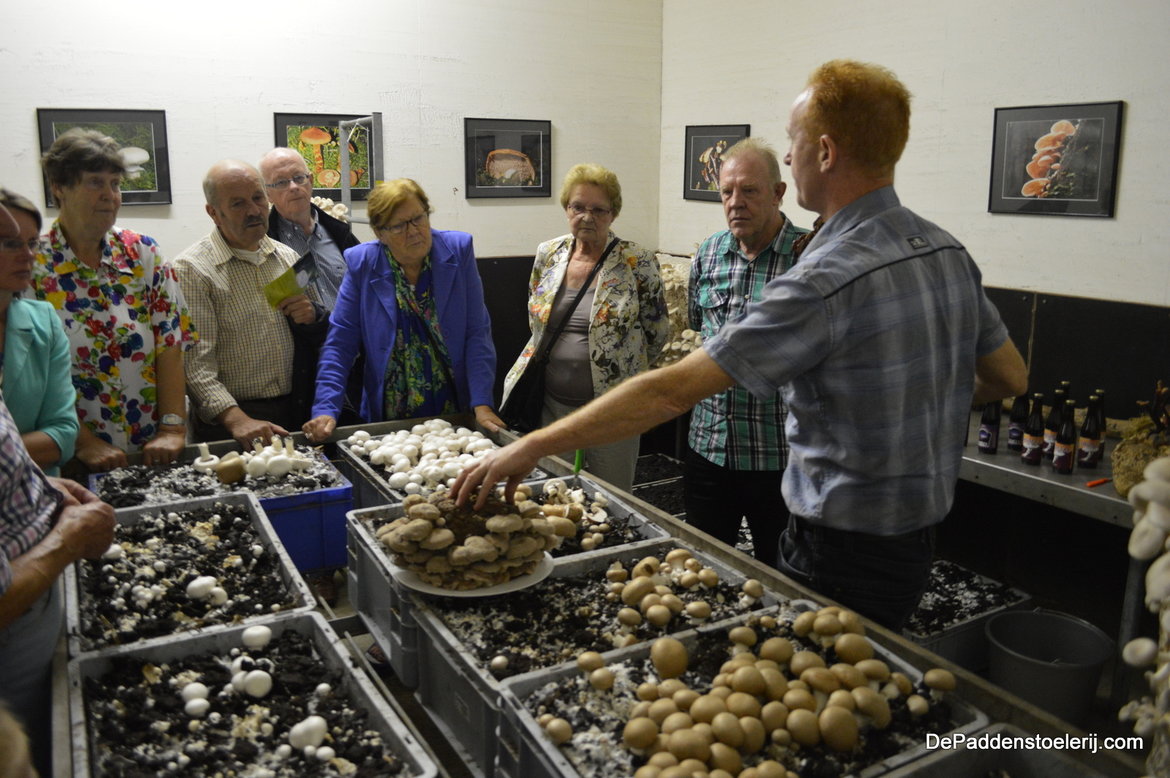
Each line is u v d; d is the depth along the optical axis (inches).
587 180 123.7
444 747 79.3
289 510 93.9
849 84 61.2
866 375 60.0
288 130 174.9
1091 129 124.7
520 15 194.5
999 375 71.8
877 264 59.4
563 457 128.8
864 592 64.6
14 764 28.2
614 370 125.4
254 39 169.0
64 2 153.2
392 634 74.6
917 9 148.2
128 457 103.3
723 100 195.8
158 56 161.6
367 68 180.4
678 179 213.6
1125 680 109.3
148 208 165.5
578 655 62.2
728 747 49.8
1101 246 126.0
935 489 64.0
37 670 60.1
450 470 99.7
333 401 116.6
